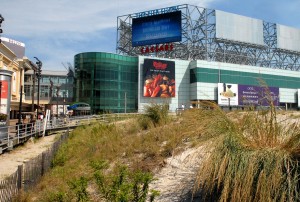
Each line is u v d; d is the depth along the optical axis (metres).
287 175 4.07
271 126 4.98
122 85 71.62
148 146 11.09
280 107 6.74
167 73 73.38
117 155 11.70
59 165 13.51
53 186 9.85
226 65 77.69
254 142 4.94
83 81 70.50
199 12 78.50
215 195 5.18
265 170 4.13
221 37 79.56
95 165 6.91
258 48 88.75
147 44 76.12
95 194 7.27
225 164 4.52
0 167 14.78
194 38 77.81
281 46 93.44
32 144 23.69
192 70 75.81
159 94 71.88
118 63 71.81
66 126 34.62
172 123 13.66
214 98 75.50
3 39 76.50
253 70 81.06
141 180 5.11
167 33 74.31
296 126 4.86
